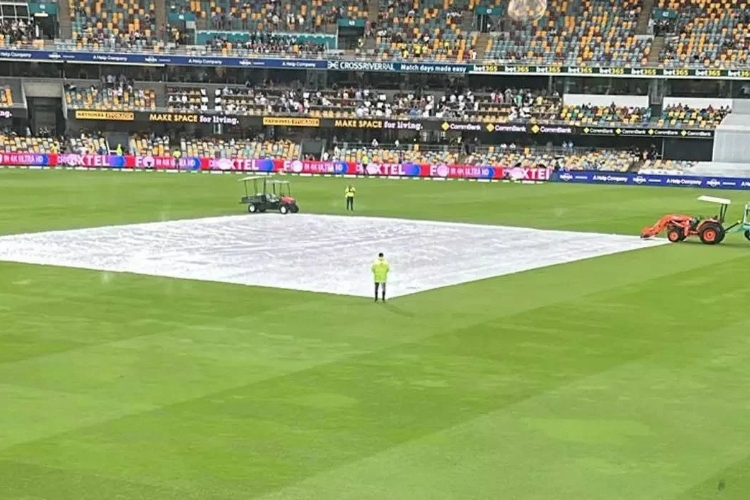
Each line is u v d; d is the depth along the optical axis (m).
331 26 132.75
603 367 29.23
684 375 28.47
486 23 133.25
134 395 25.48
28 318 34.59
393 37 131.62
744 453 21.89
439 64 125.38
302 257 50.38
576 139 129.50
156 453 21.20
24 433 22.39
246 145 124.62
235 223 65.25
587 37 129.25
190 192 87.81
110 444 21.73
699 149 125.38
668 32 128.50
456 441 22.36
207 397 25.42
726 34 126.19
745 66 120.25
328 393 25.98
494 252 53.91
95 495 18.88
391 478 20.02
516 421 23.86
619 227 67.69
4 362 28.62
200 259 48.88
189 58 124.06
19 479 19.62
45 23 127.69
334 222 67.44
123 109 123.75
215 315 35.59
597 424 23.77
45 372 27.59
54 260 47.56
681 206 84.56
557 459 21.30
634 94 126.69
